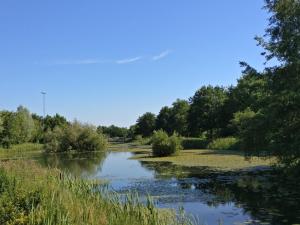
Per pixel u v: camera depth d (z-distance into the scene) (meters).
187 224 13.81
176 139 52.69
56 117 128.12
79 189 15.70
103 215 11.55
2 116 91.50
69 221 10.92
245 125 26.61
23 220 11.34
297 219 16.42
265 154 26.42
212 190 24.06
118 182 28.75
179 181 28.36
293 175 24.64
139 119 144.75
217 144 62.00
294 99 23.86
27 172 17.81
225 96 78.56
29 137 101.19
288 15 24.05
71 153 71.88
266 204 19.42
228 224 16.12
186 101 107.31
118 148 86.19
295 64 23.91
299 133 23.25
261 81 25.88
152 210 12.91
